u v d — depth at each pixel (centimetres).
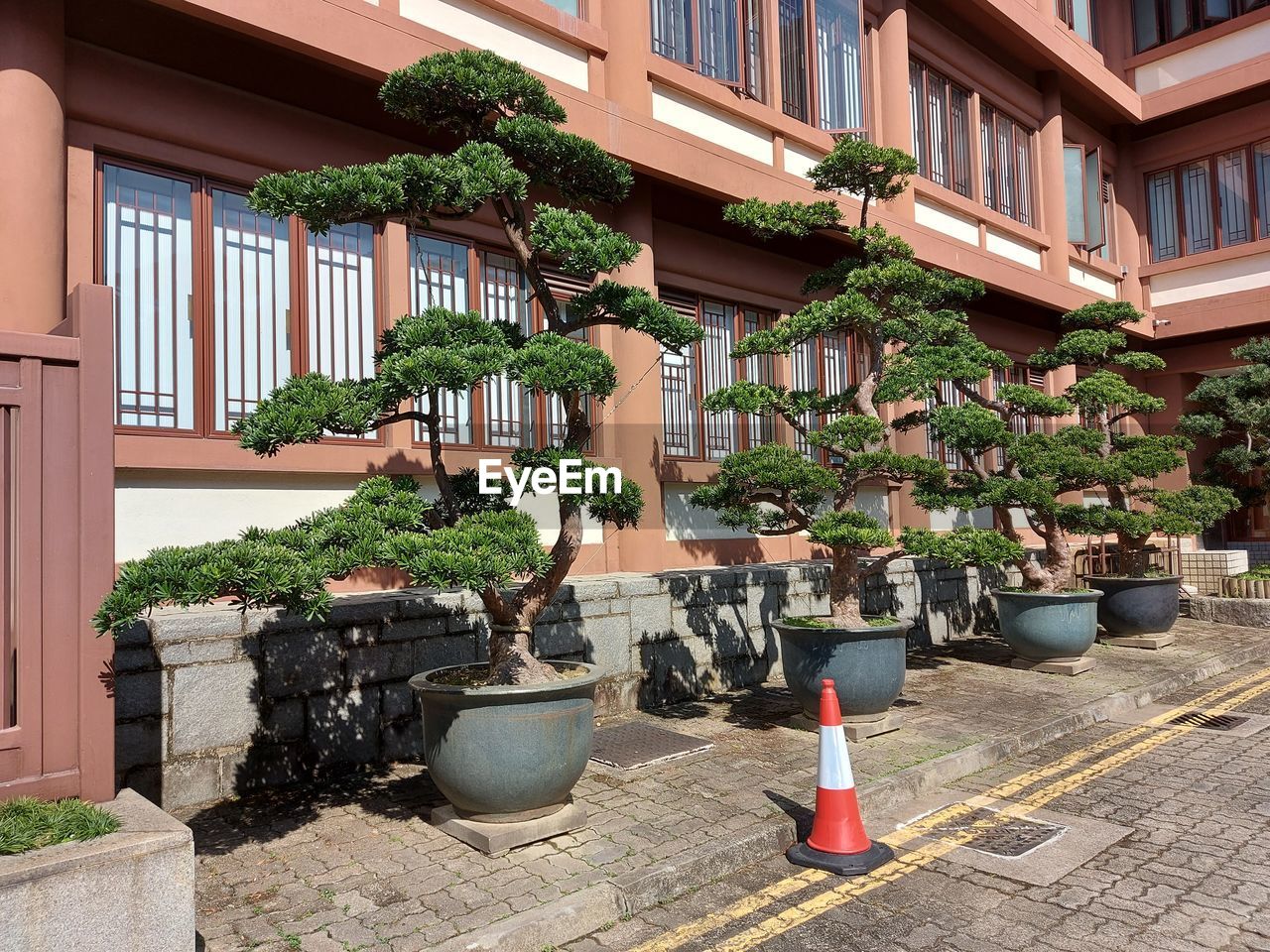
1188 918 368
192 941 296
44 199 519
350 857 420
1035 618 880
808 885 411
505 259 800
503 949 338
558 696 432
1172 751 635
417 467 701
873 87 1192
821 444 692
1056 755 630
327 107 673
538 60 784
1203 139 1652
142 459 563
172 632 490
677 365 946
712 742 627
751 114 968
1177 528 988
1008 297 1357
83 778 334
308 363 659
